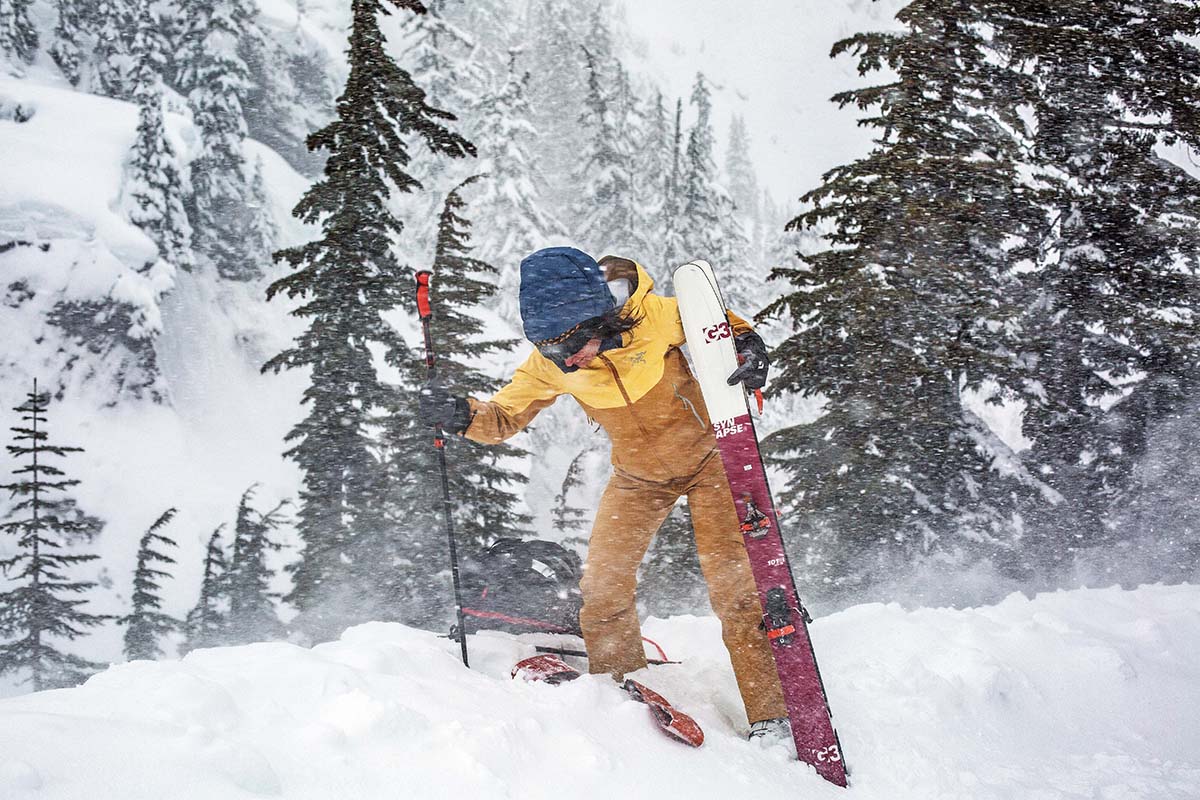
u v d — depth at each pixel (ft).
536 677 11.67
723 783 9.78
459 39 138.41
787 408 92.94
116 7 153.48
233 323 138.41
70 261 120.37
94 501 111.45
